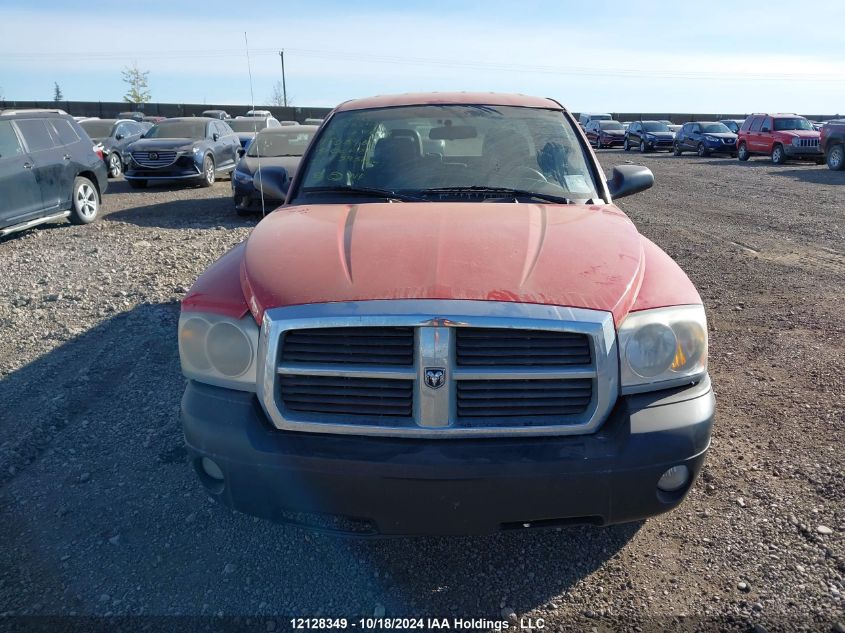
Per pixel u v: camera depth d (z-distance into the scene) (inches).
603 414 91.4
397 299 90.8
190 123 659.4
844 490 122.5
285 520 96.2
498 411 91.0
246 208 443.5
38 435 147.6
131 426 152.5
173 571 107.0
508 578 105.0
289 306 92.5
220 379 97.9
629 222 125.5
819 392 162.6
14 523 119.1
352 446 90.5
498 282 93.9
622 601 99.2
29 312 235.3
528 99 167.0
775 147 935.0
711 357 186.5
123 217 459.8
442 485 88.4
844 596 97.7
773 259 303.6
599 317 90.7
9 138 366.0
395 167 145.5
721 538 111.4
